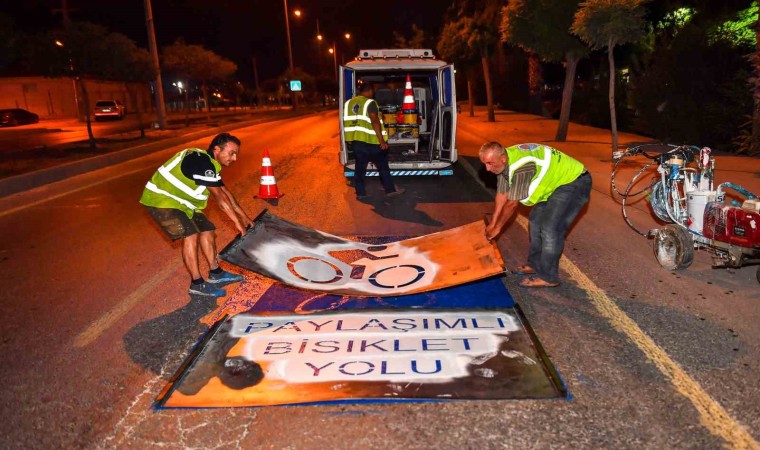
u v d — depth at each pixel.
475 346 4.16
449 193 10.08
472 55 26.28
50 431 3.35
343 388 3.64
